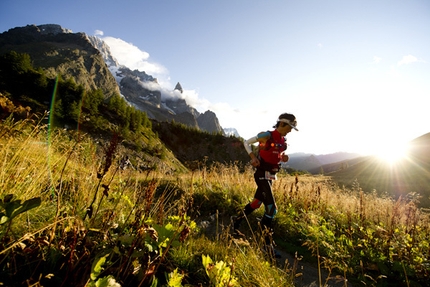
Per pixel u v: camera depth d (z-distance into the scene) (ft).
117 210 9.35
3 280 4.92
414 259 12.51
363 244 14.49
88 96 288.92
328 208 20.40
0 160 8.20
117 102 323.57
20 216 6.88
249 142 13.91
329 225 16.89
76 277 5.01
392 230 14.52
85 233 5.93
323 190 25.31
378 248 13.88
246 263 9.02
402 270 11.83
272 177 13.89
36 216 7.47
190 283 7.32
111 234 7.20
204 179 21.34
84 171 9.91
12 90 253.85
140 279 6.00
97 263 4.60
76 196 8.40
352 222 17.43
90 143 9.76
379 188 131.95
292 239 14.92
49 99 269.64
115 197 10.36
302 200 20.36
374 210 20.49
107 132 154.81
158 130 446.60
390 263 12.57
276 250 13.10
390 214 18.97
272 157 13.80
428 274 11.48
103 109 303.89
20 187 7.95
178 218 8.66
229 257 9.09
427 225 17.25
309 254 13.35
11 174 8.15
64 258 5.70
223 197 19.01
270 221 13.37
